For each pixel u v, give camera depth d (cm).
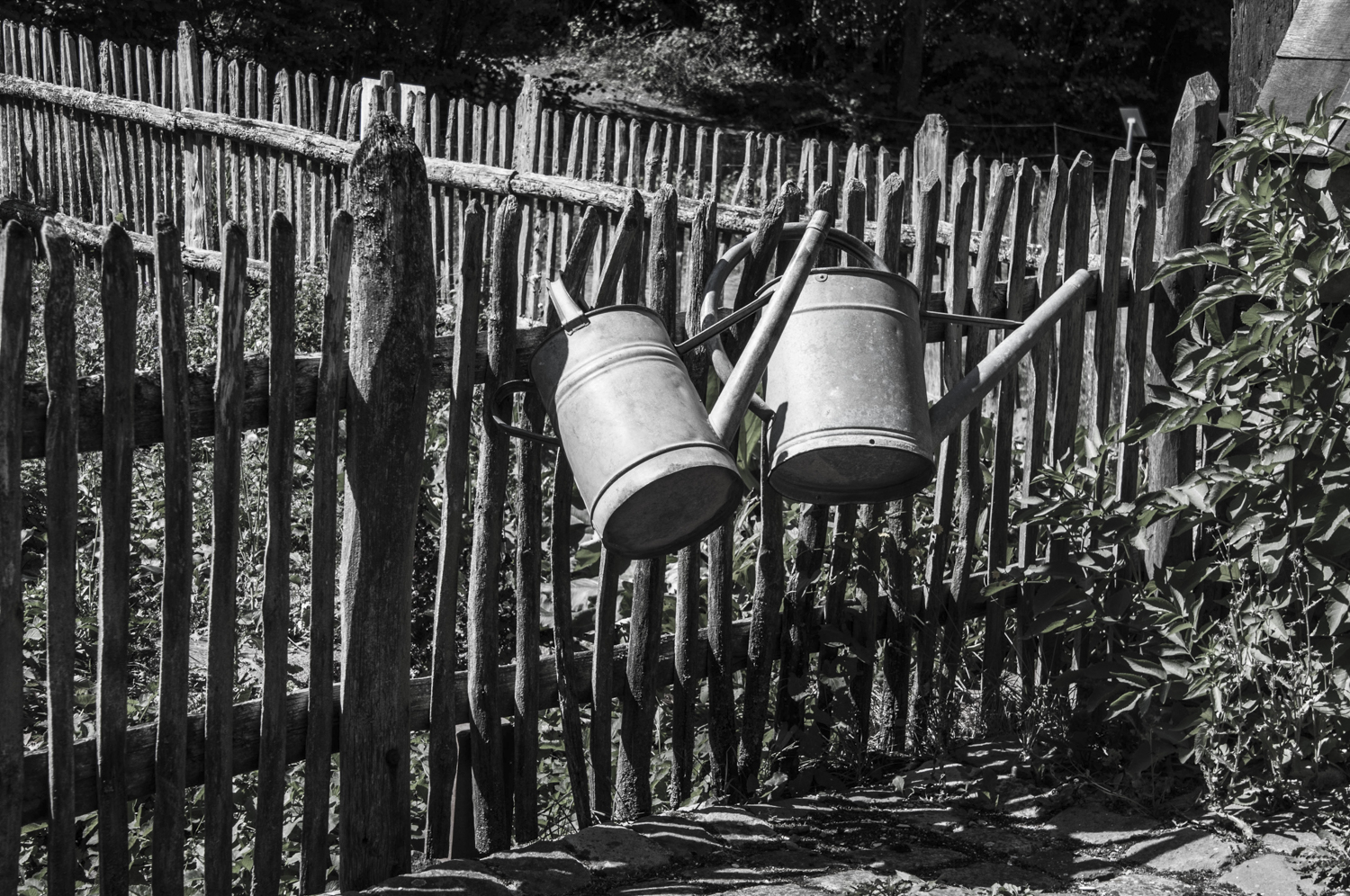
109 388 223
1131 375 350
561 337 264
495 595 285
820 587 337
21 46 909
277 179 773
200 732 254
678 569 313
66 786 234
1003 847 300
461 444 272
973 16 2047
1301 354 312
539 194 691
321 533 256
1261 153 312
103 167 853
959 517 345
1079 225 333
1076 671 341
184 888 281
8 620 221
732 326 297
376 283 252
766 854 294
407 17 1391
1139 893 279
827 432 270
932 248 319
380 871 278
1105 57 2011
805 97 1914
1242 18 384
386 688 272
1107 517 333
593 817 313
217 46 1348
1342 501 295
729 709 325
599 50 2044
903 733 349
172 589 239
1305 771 312
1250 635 316
